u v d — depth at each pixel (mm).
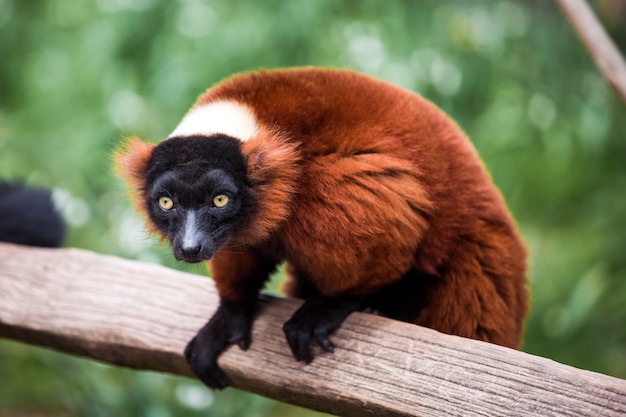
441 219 6258
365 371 5516
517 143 11305
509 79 11523
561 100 11516
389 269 5922
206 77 11000
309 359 5742
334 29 11242
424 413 5191
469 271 6430
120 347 6559
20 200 8062
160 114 11328
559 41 11984
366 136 6012
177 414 9656
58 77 12516
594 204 11625
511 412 4887
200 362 6121
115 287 6828
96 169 11289
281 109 6145
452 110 11258
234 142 5938
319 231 5836
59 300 6930
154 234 6430
